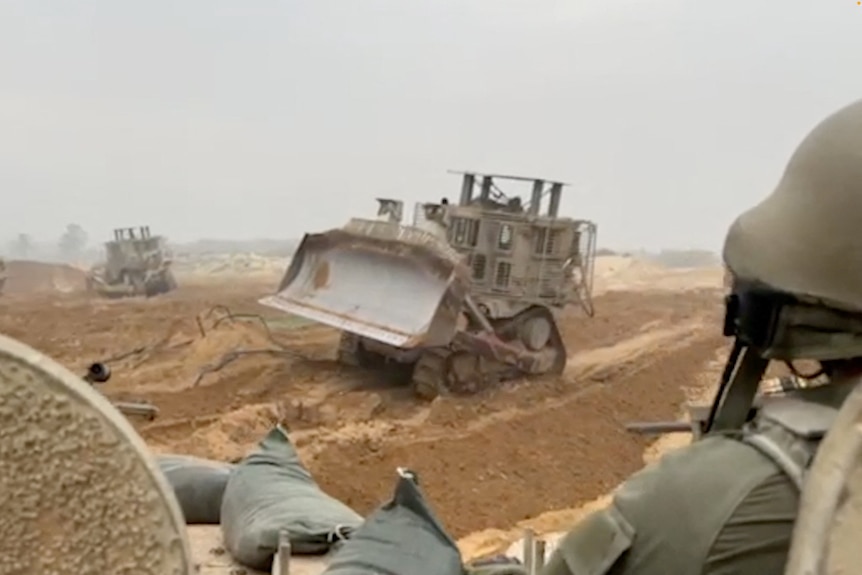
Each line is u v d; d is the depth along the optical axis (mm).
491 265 18438
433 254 16625
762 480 2445
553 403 17531
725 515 2436
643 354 21641
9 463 2213
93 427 2238
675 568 2465
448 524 12477
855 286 2479
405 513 4039
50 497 2230
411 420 16203
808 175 2604
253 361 19359
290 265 18547
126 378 18297
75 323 23656
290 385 17750
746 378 2688
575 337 23328
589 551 2596
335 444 14734
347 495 13055
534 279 18641
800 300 2529
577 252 19484
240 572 4574
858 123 2594
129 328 22656
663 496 2529
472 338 17609
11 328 23078
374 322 16688
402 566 3736
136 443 2266
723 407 2707
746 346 2658
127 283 28562
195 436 14641
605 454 15594
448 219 18516
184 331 22359
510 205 19328
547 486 14039
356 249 17766
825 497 2018
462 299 16484
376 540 3881
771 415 2543
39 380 2217
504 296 18422
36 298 27984
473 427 15953
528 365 18469
